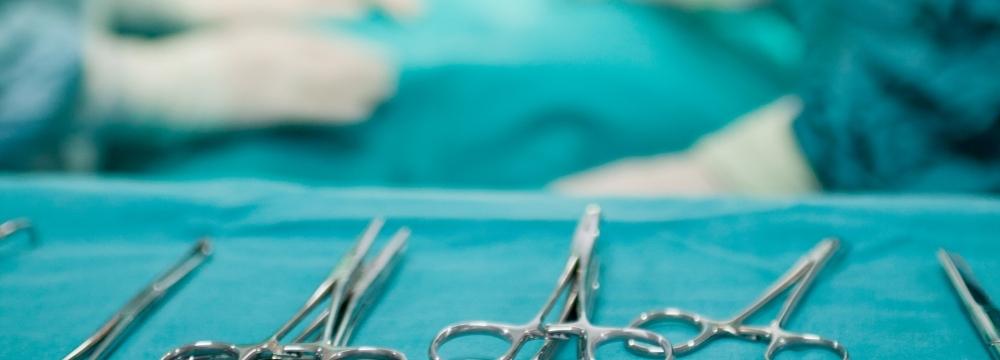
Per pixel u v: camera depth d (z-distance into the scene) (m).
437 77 1.23
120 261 0.69
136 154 1.26
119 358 0.53
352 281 0.62
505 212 0.76
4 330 0.57
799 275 0.63
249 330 0.57
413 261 0.69
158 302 0.61
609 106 1.24
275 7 1.28
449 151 1.26
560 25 1.25
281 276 0.66
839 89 1.15
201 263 0.68
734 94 1.24
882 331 0.56
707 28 1.24
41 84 1.23
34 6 1.25
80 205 0.77
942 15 1.07
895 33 1.11
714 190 1.24
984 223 0.72
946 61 1.08
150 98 1.24
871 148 1.14
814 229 0.72
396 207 0.77
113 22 1.26
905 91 1.11
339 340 0.53
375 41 1.25
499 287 0.64
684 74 1.23
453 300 0.62
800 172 1.20
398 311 0.60
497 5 1.27
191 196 0.77
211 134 1.25
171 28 1.27
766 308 0.59
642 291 0.63
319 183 1.25
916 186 1.12
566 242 0.72
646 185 1.25
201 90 1.24
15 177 0.86
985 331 0.53
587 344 0.50
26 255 0.70
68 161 1.25
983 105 1.06
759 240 0.72
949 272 0.63
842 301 0.60
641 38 1.24
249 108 1.24
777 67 1.23
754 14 1.23
